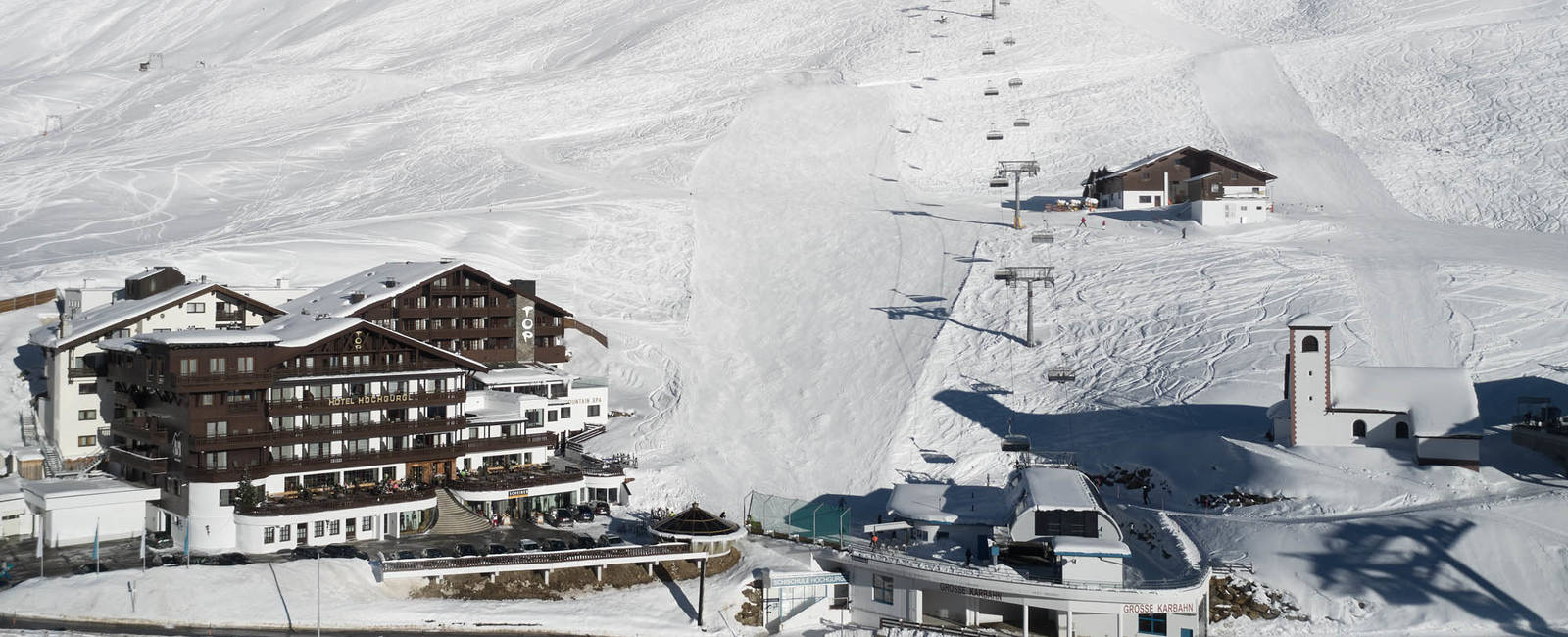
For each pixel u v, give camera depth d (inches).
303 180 6215.6
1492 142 6333.7
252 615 2241.6
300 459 2672.2
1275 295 4008.4
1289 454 2925.7
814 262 4729.3
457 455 2901.1
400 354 2851.9
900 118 7224.4
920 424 3425.2
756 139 6904.5
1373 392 2938.0
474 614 2341.3
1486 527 2512.3
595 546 2588.6
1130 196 5600.4
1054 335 3890.3
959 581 2415.1
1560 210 5413.4
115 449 2842.0
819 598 2564.0
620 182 6131.9
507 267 4574.3
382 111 7716.5
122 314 3046.3
